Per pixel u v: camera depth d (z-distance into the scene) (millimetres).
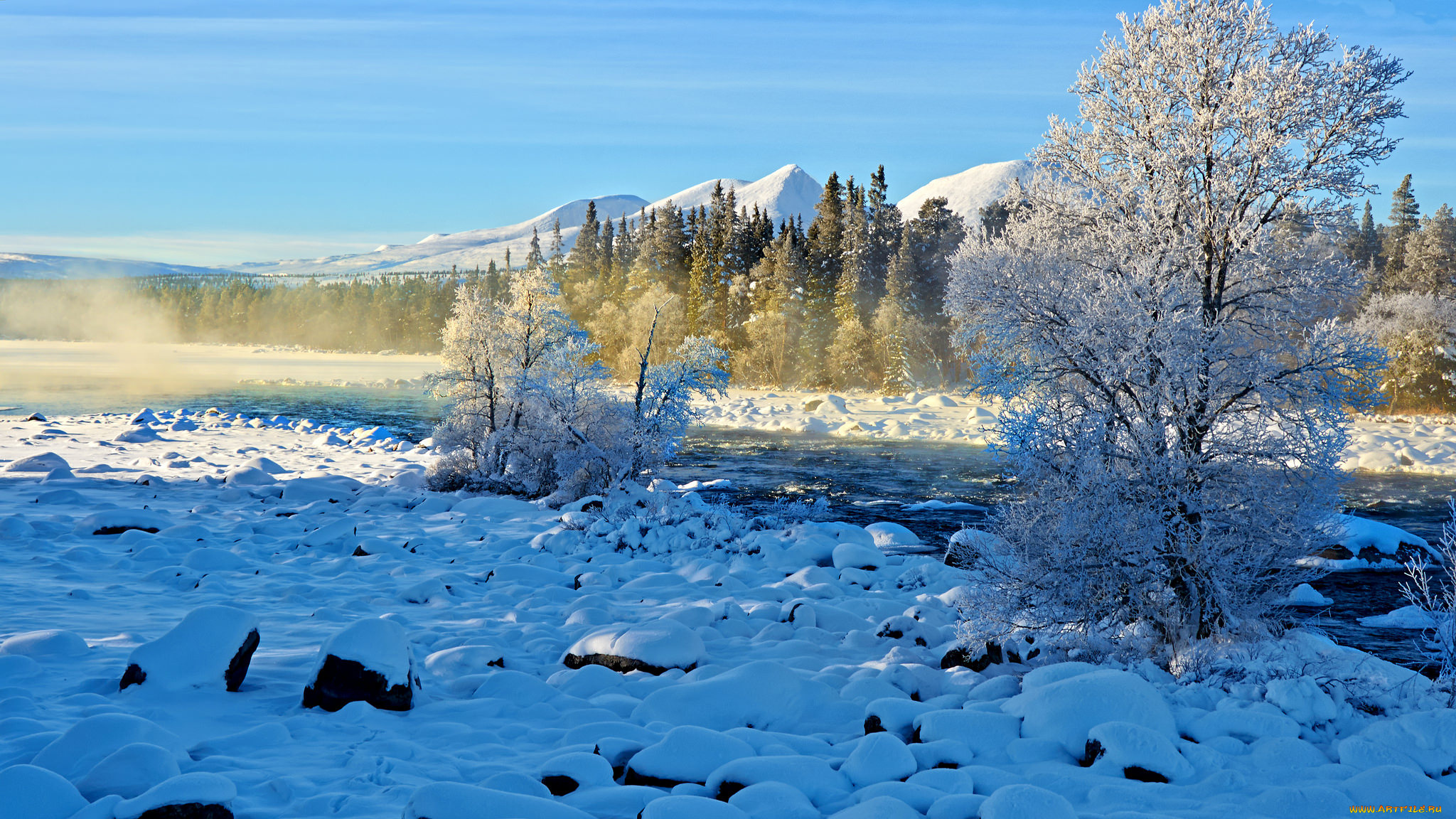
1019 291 8227
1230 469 7547
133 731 4938
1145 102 8680
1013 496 8641
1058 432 7734
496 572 11422
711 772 5281
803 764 5254
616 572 11992
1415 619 10180
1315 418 7582
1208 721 5949
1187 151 8203
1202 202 8367
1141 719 5762
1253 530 7520
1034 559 7645
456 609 9781
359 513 17156
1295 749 5414
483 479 20438
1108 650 7648
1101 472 7492
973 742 5793
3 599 9016
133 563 11156
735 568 12523
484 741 5766
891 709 6238
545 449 19891
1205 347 7629
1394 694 6602
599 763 5219
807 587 11453
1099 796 4895
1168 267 8156
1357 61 7859
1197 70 8484
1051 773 5254
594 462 19328
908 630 8891
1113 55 8812
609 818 4695
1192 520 7508
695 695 6488
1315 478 7523
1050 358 7949
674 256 79688
